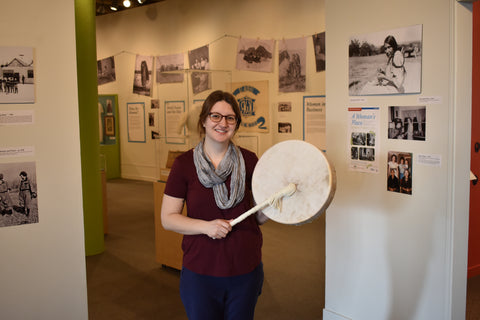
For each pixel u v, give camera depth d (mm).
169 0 9484
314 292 3885
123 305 3686
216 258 1928
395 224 2732
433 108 2473
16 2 2336
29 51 2385
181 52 9375
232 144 2051
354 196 2953
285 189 1764
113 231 6133
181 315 3484
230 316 1983
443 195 2471
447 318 2510
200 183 1968
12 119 2375
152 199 8414
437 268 2537
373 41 2729
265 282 4133
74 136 2545
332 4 2953
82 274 2635
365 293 2953
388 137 2719
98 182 5109
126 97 10859
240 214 1966
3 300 2438
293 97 7266
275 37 7441
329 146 3074
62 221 2553
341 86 2957
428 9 2449
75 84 2525
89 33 4887
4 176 2381
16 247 2447
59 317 2588
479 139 4008
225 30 8312
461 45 2363
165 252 4562
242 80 7977
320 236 5715
